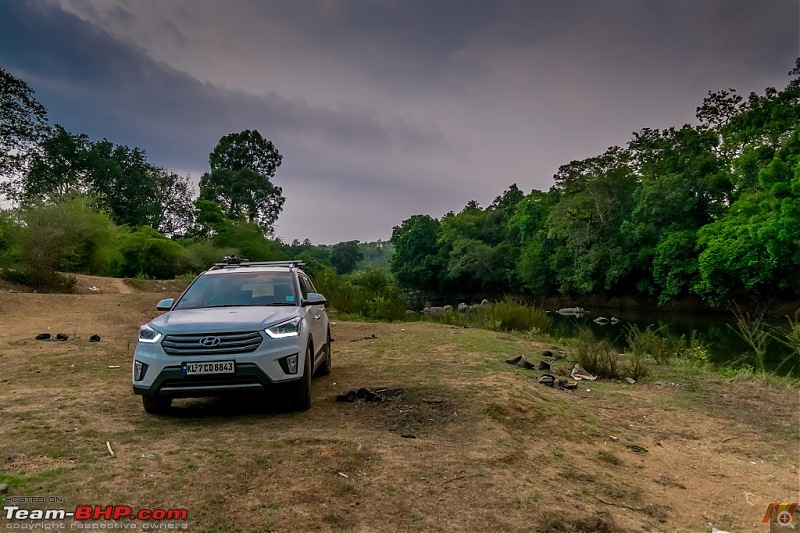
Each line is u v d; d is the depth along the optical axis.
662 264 41.50
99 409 6.05
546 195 63.31
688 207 40.19
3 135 37.44
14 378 7.92
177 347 5.51
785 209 29.02
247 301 6.91
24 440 4.77
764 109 37.09
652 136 47.28
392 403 6.47
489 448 4.94
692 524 4.12
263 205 84.62
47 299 18.44
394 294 24.56
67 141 60.62
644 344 12.32
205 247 47.06
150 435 5.04
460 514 3.68
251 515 3.46
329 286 24.83
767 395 8.35
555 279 57.50
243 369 5.44
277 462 4.30
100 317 16.50
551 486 4.36
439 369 8.79
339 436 4.96
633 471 5.14
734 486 4.94
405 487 4.02
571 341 13.94
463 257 70.12
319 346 7.47
